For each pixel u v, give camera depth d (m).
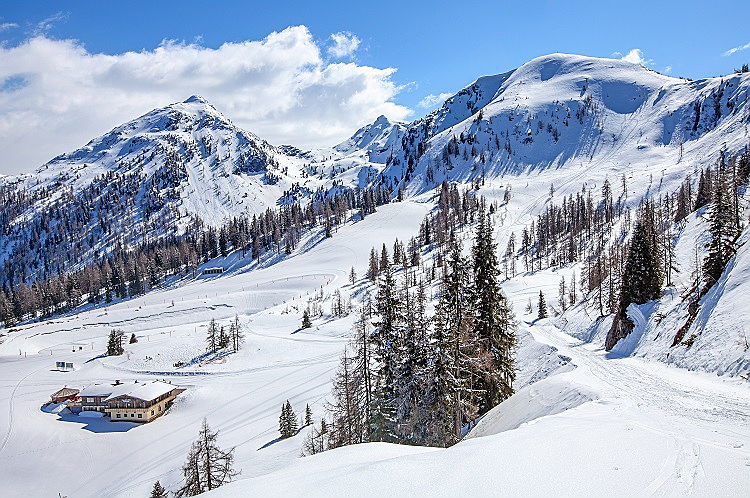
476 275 36.41
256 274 198.50
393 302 34.16
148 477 57.91
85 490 58.88
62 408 84.56
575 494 10.60
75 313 194.62
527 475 11.77
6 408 85.56
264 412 73.38
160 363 106.62
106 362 111.00
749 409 20.08
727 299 35.31
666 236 88.88
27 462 66.19
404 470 12.80
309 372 88.44
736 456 13.09
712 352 30.86
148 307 162.25
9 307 194.62
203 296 175.00
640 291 53.19
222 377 93.00
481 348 34.69
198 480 39.41
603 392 25.42
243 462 50.59
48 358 118.25
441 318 29.70
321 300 146.25
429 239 196.12
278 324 127.69
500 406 33.12
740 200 81.62
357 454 17.14
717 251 44.78
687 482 11.23
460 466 12.70
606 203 196.38
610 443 14.37
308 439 50.78
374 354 35.72
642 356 41.72
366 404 35.38
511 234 190.50
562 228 188.12
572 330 70.06
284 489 12.36
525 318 92.06
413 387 29.98
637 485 11.06
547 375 45.25
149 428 75.62
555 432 15.95
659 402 22.52
